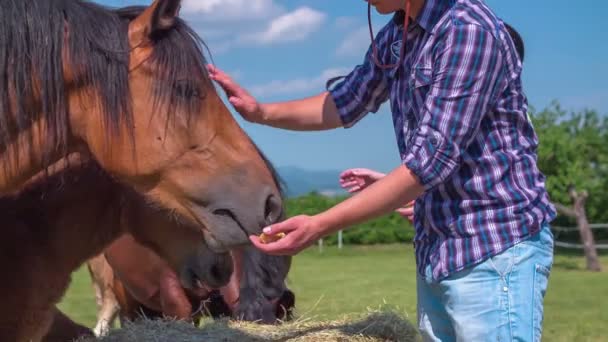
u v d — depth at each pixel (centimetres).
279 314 484
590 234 1927
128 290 514
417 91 239
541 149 1952
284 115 302
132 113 256
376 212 229
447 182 237
